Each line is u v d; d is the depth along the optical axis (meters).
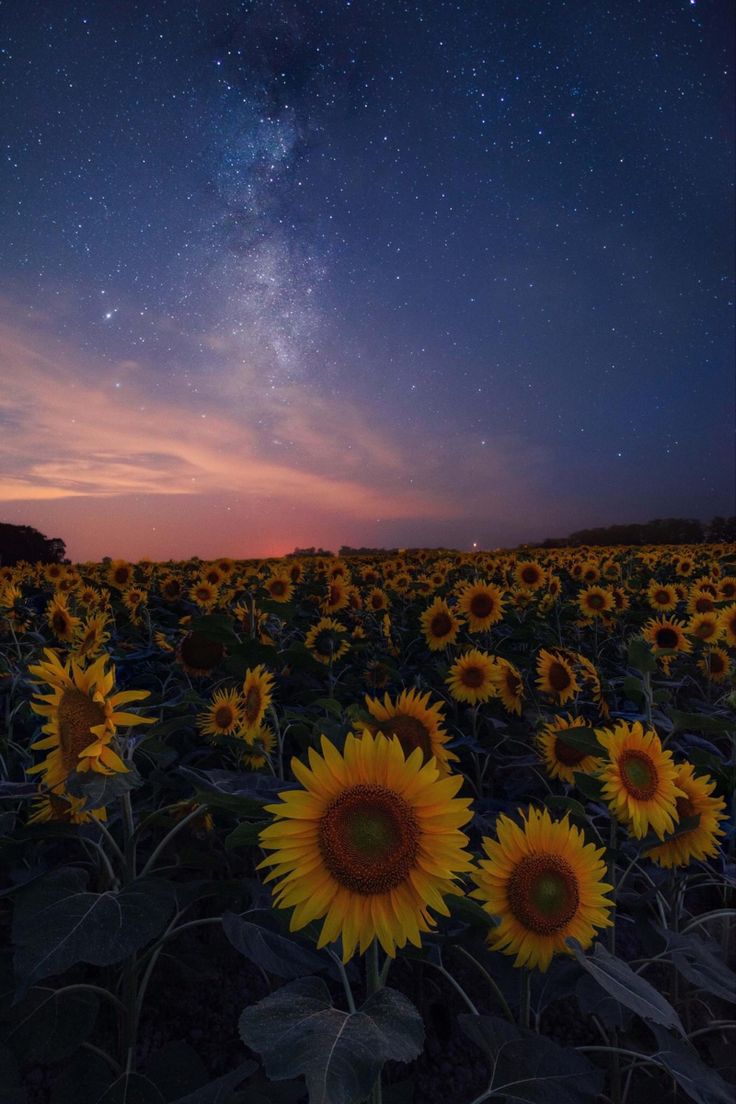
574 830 1.87
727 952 3.01
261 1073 2.42
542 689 4.23
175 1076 2.09
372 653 6.12
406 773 1.47
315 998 1.47
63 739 1.96
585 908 1.83
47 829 2.28
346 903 1.42
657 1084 2.35
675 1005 2.71
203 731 3.27
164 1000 2.77
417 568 12.73
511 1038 1.78
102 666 1.95
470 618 6.27
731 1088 1.87
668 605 8.64
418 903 1.42
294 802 1.45
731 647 6.10
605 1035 2.42
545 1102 1.65
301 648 3.97
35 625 6.13
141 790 3.52
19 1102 1.87
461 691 4.20
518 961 1.78
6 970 2.25
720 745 4.02
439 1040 2.67
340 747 2.36
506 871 1.81
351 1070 1.22
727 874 2.90
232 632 3.95
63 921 1.84
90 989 2.23
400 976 2.90
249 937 2.07
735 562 13.95
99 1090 2.11
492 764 4.45
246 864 3.38
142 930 1.83
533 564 9.17
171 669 4.74
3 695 3.80
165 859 3.33
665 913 2.68
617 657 6.95
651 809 2.16
